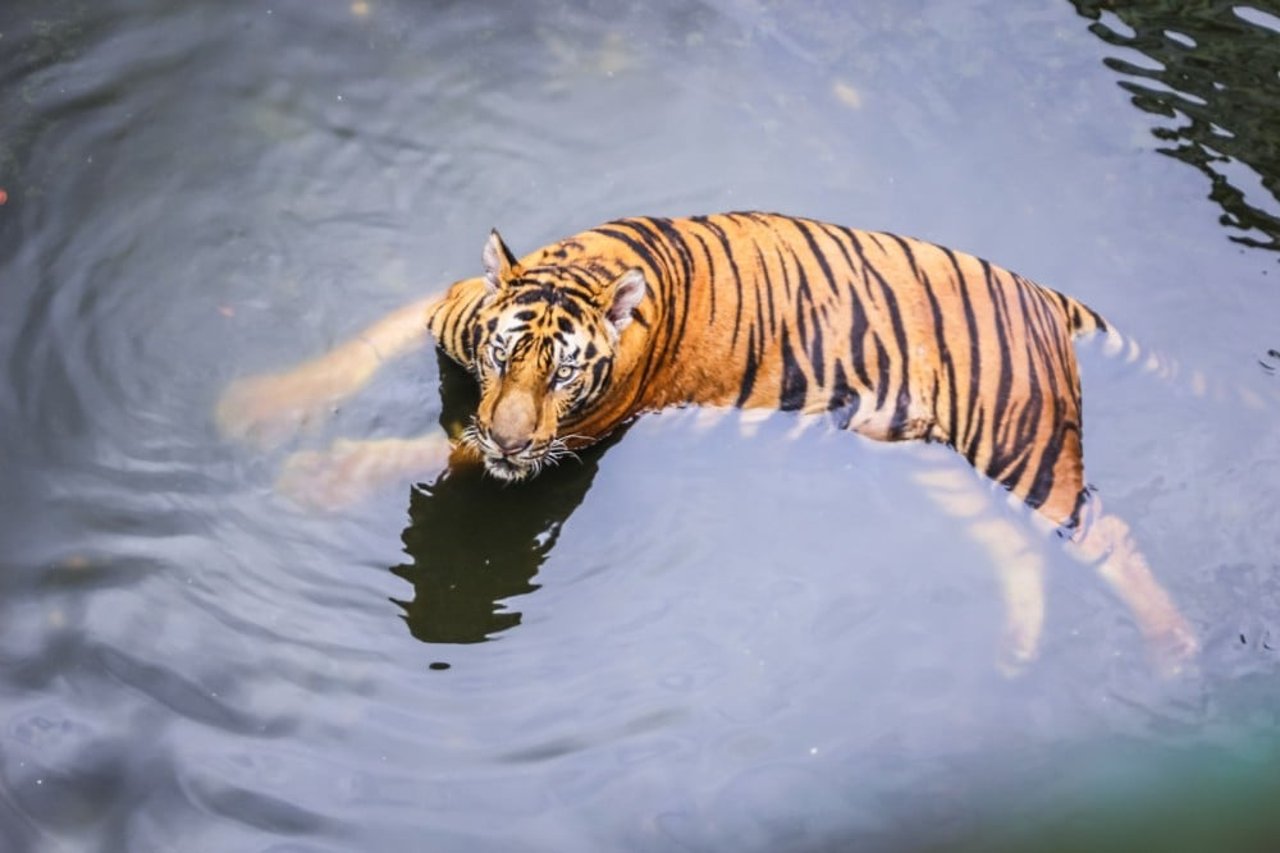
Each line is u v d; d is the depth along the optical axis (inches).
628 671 350.3
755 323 392.8
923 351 391.9
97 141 453.7
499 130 475.8
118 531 366.3
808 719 342.3
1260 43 518.3
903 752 336.5
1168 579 378.3
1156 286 445.7
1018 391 386.0
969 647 359.9
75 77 468.1
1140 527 387.5
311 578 362.9
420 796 321.7
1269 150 485.7
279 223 442.3
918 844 317.4
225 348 409.7
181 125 462.9
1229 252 457.1
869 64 507.2
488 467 370.9
